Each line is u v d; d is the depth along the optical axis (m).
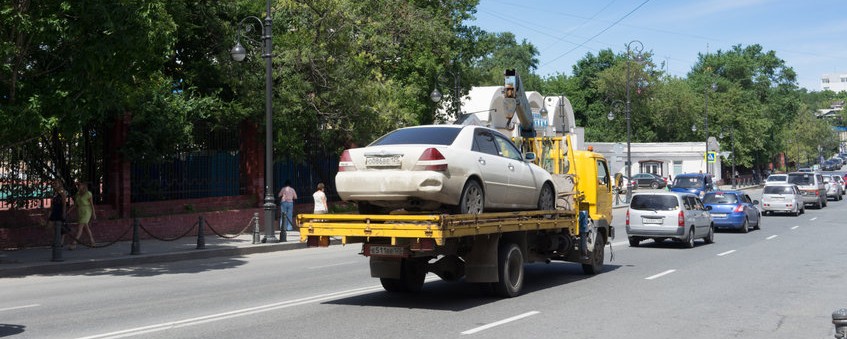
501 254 11.62
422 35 36.16
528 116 16.53
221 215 26.00
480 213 11.05
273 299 11.56
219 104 25.08
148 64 17.72
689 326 9.38
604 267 16.95
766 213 41.84
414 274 12.22
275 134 27.91
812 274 15.34
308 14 29.03
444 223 9.65
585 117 93.81
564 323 9.48
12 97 16.06
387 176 10.43
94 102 16.59
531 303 11.23
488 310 10.52
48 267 16.16
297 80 27.38
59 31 15.48
